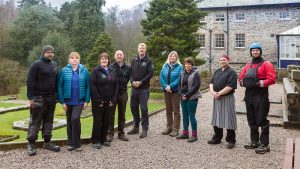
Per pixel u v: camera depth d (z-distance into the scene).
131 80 8.15
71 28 45.44
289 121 8.95
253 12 32.53
